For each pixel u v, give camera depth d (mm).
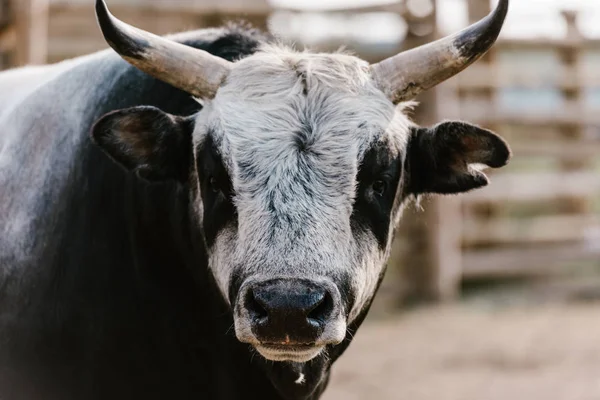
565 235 14766
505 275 14656
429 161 4176
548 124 14641
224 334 4238
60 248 4215
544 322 12109
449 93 13766
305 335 3367
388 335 11438
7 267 4262
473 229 14211
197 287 4266
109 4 12633
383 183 3863
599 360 10109
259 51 4352
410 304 13266
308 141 3729
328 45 12836
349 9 13039
